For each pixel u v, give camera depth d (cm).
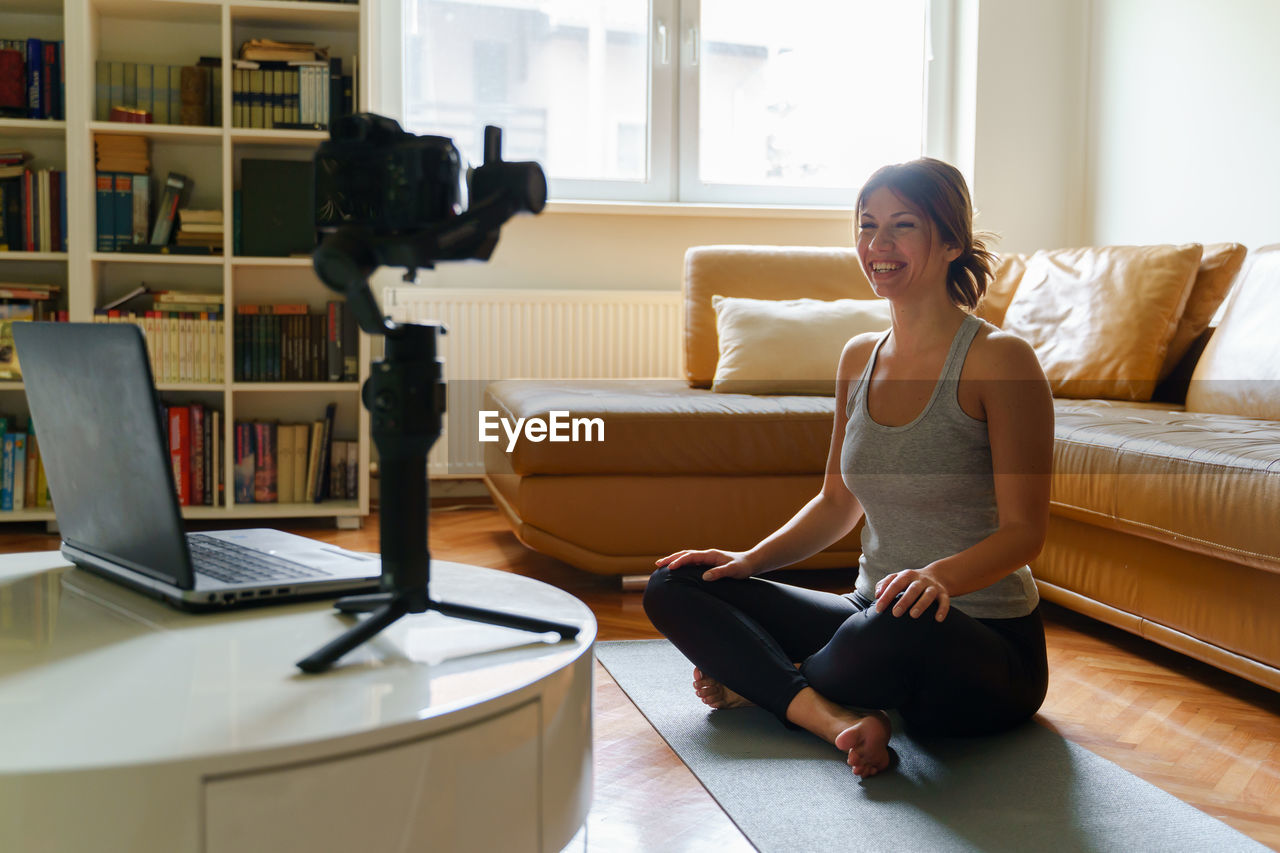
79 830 60
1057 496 225
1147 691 188
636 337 384
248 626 89
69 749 62
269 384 338
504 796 75
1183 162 362
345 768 65
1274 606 172
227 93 331
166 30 347
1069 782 143
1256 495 171
